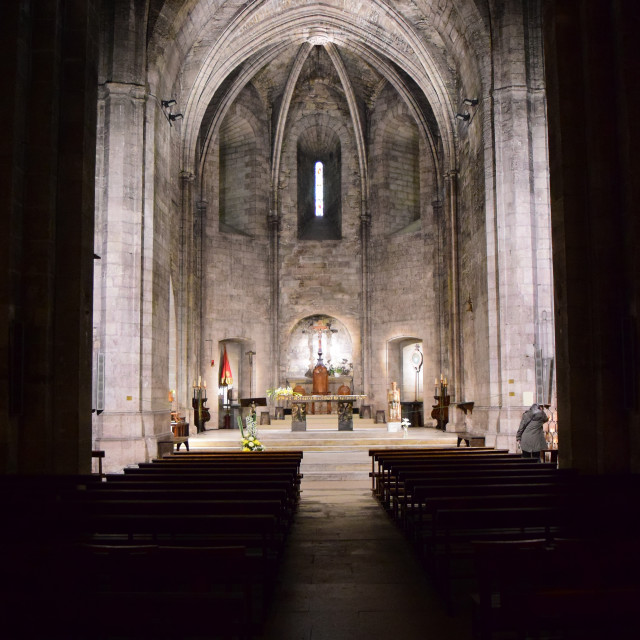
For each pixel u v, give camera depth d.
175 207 25.11
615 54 10.55
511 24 19.45
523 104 19.28
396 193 32.22
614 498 6.89
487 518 6.21
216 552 4.59
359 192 32.62
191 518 6.03
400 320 30.84
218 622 3.99
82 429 10.45
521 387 18.58
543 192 19.23
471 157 22.47
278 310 32.12
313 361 32.41
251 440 15.75
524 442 13.67
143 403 17.92
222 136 32.56
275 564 7.01
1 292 9.77
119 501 6.73
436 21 22.55
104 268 17.70
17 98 10.08
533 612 3.61
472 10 20.09
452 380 25.50
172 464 10.62
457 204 25.20
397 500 10.60
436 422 27.53
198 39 23.58
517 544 4.61
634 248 10.04
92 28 11.16
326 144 34.00
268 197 32.34
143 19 18.61
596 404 10.41
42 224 10.24
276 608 6.27
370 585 7.03
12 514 6.60
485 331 20.02
